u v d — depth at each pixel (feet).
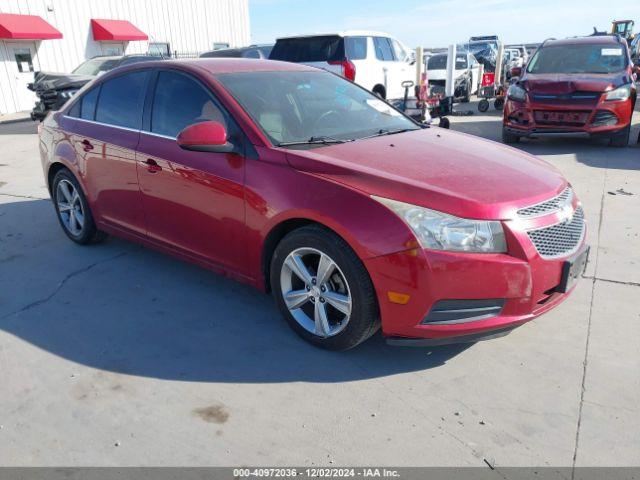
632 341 10.74
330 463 7.86
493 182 9.79
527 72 33.04
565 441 8.18
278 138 11.19
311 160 10.25
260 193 10.57
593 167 25.07
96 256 15.75
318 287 10.22
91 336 11.40
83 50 72.90
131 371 10.16
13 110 65.31
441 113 41.16
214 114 11.84
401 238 8.95
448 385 9.55
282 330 11.46
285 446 8.21
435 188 9.29
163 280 13.98
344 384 9.64
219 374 10.01
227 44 99.40
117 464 7.93
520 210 9.28
